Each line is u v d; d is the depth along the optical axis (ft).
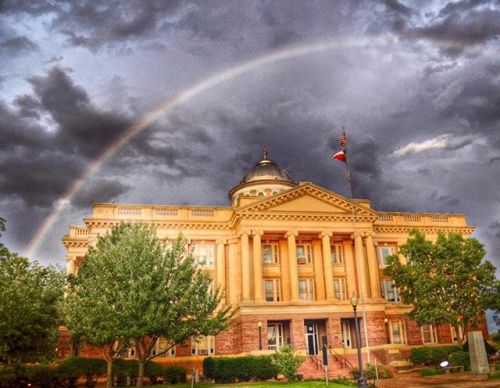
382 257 169.58
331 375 124.16
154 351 143.84
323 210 157.48
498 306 125.90
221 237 159.94
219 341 145.07
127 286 92.27
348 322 153.79
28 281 93.30
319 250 160.76
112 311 89.10
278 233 155.94
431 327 159.74
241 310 141.18
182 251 102.78
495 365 113.29
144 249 95.09
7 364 95.55
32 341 88.79
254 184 207.41
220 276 155.22
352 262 160.15
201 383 119.34
